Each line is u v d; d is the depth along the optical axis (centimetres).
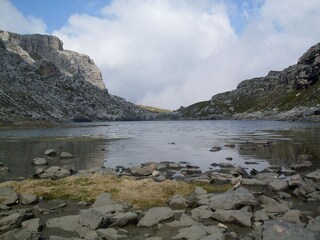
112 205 2181
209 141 7731
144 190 2623
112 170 3691
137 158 4997
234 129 13062
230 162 4431
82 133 11631
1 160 4844
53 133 11594
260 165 4128
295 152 5162
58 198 2517
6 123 17362
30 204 2373
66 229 1800
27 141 8019
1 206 2245
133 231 1778
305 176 3225
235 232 1734
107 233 1680
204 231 1684
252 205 2158
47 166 4309
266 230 1517
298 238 1427
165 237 1670
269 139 7475
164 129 14988
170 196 2508
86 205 2344
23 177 3500
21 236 1596
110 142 7725
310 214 2000
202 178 3184
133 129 15212
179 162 4534
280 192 2552
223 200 2152
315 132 9331
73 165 4384
